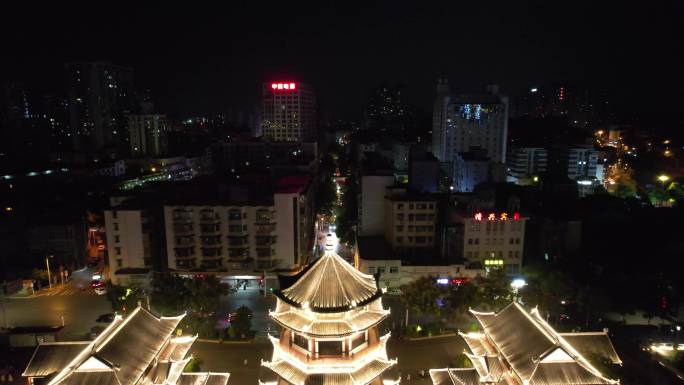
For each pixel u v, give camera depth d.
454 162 198.75
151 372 51.50
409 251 116.44
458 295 83.56
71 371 46.62
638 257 111.38
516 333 53.78
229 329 80.81
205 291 81.81
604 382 47.38
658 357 74.31
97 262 122.06
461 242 107.81
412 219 115.81
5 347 80.56
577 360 48.84
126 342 50.59
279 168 160.62
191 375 55.53
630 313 88.69
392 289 103.75
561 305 92.38
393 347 79.56
